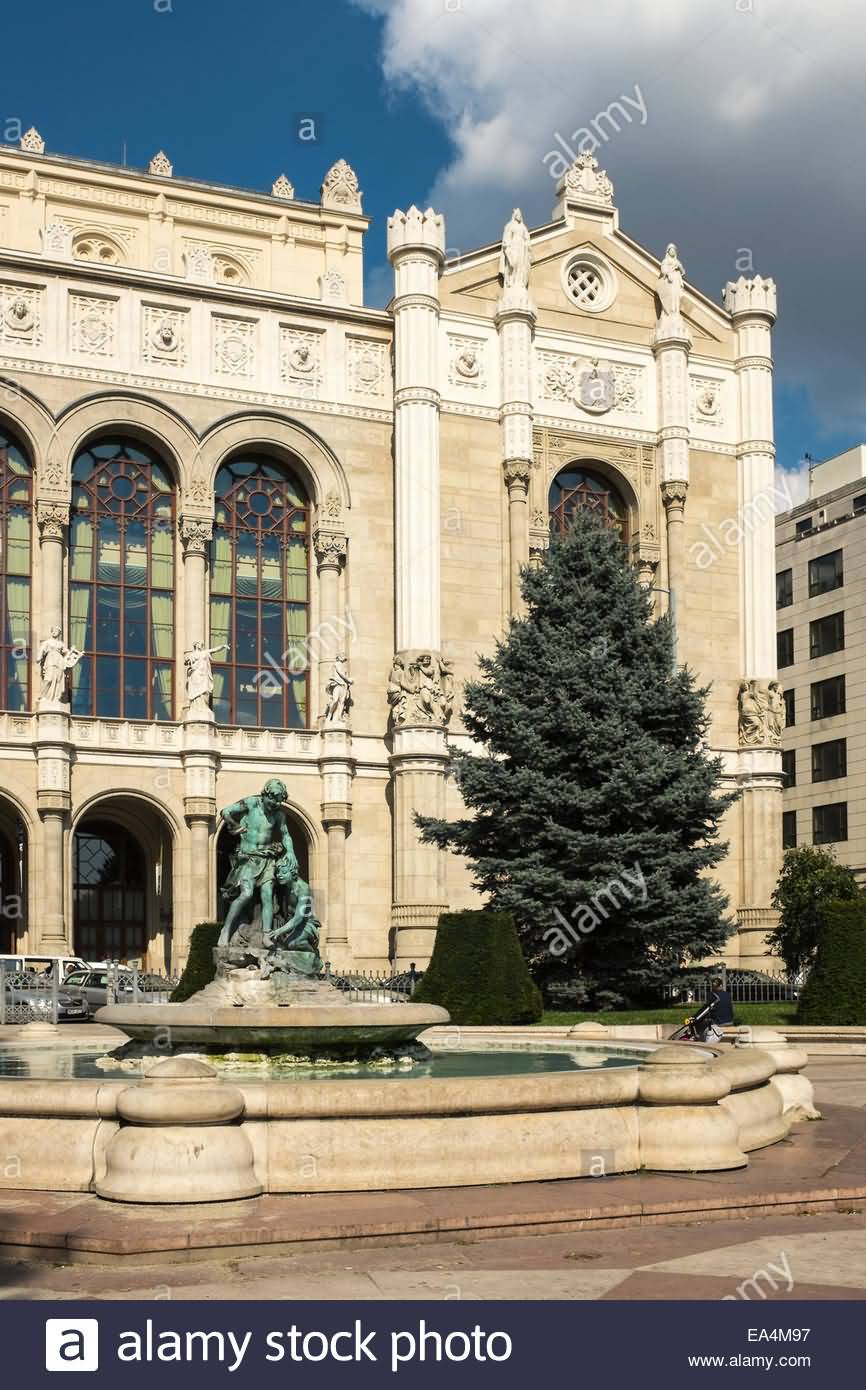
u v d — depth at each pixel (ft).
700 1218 49.01
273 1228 44.21
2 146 226.79
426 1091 52.11
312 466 208.03
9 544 194.18
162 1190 47.73
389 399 213.46
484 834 159.12
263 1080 55.98
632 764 152.15
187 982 144.97
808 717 317.42
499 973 136.36
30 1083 52.60
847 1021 135.44
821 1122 72.02
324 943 197.98
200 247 234.17
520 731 154.71
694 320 231.91
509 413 213.87
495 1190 51.31
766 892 219.20
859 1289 39.75
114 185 232.12
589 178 229.25
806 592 321.52
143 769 193.06
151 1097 49.08
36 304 195.31
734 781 223.30
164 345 201.16
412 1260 43.14
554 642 161.07
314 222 245.24
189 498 200.34
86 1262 42.88
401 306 210.38
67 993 163.12
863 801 300.40
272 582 208.95
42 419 193.26
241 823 78.38
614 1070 57.57
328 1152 50.67
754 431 229.66
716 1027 118.11
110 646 197.88
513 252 217.15
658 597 222.69
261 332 207.31
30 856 185.88
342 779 201.46
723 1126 56.13
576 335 223.71
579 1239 46.03
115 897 207.82
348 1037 66.59
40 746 186.50
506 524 213.66
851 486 318.04
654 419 227.40
